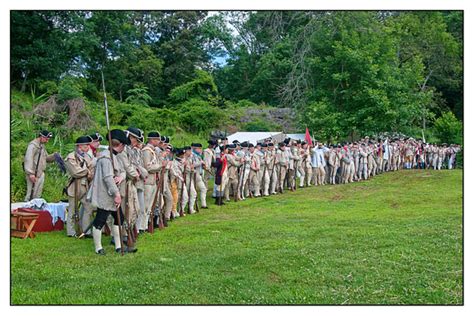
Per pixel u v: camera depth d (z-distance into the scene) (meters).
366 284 6.93
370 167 24.09
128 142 8.91
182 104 34.44
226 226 10.84
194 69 40.59
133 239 8.89
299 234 9.92
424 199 15.70
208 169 14.83
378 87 27.42
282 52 43.25
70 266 7.62
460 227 10.45
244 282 6.98
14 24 26.09
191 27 44.91
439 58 41.03
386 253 8.39
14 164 12.36
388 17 38.09
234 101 47.09
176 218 12.11
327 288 6.79
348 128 27.69
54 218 10.12
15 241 8.96
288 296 6.45
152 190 10.25
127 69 36.72
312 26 30.16
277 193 17.86
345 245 8.97
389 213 12.69
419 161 30.38
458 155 30.53
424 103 31.16
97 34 33.28
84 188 9.55
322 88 29.06
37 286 6.78
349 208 13.85
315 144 22.52
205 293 6.56
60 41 28.36
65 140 18.91
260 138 26.88
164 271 7.39
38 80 26.53
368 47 27.72
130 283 6.88
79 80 29.31
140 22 42.78
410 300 6.39
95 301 6.27
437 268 7.59
